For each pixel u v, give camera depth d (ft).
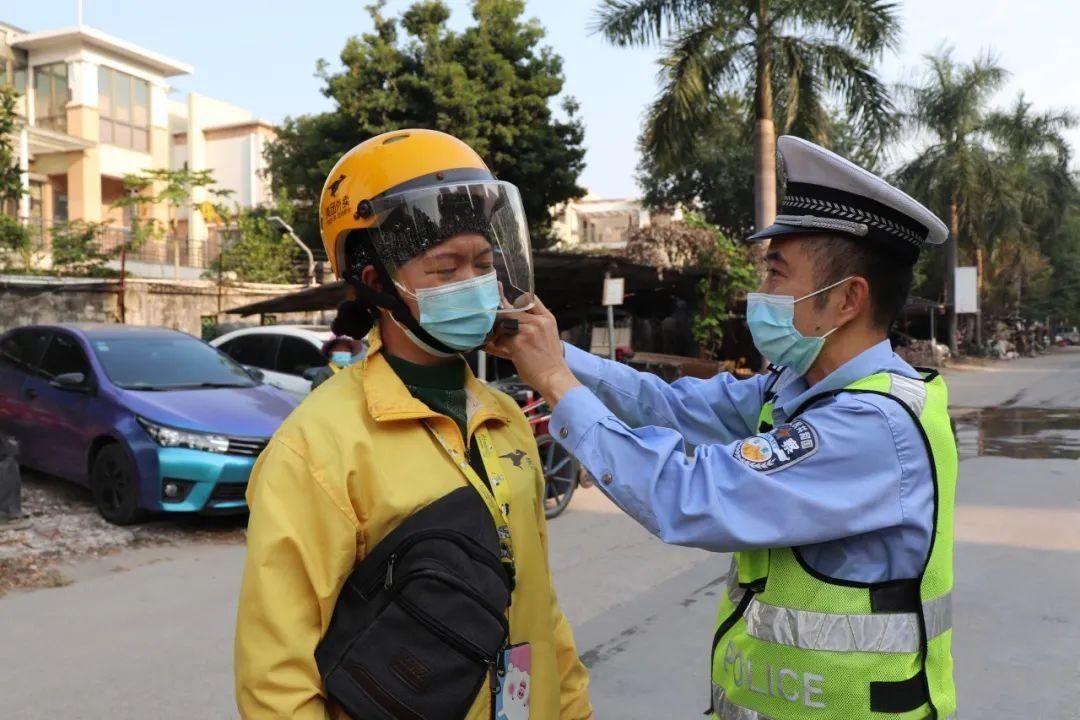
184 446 19.13
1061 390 62.95
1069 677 11.81
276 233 67.82
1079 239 134.51
